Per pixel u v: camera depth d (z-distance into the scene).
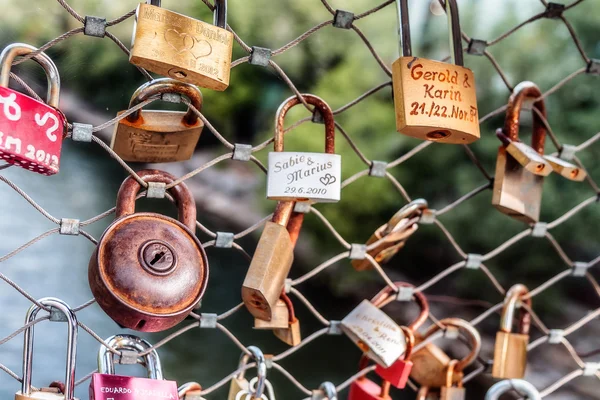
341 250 3.03
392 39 3.07
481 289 2.72
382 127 2.96
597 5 2.49
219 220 3.58
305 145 2.93
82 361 1.58
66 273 2.01
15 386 1.41
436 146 2.80
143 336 1.86
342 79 3.05
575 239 2.53
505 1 2.53
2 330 1.62
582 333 2.42
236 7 2.88
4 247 2.06
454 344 2.04
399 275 3.03
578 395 1.84
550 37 2.51
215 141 3.94
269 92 3.70
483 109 2.53
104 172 2.98
